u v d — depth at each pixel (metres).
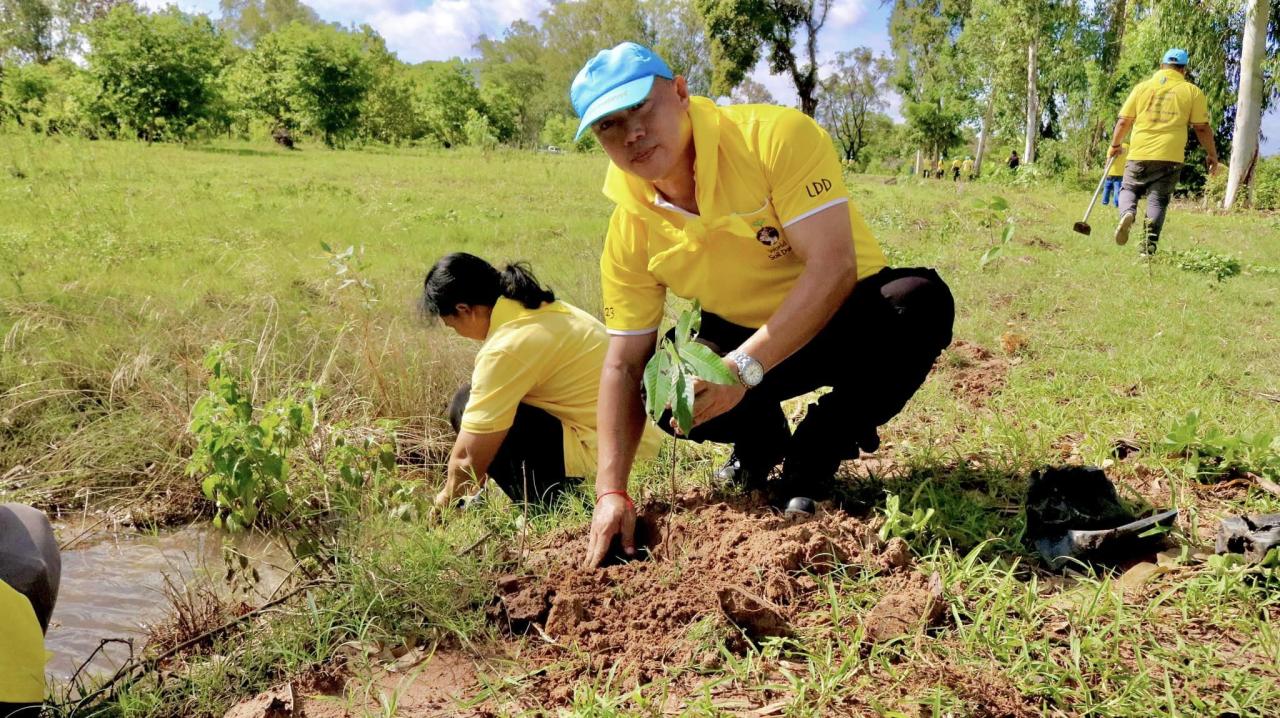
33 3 63.34
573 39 75.88
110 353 4.76
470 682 2.15
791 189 2.33
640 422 2.66
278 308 5.02
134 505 3.80
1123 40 25.31
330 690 2.18
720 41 39.53
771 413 2.87
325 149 29.27
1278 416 3.67
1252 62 15.61
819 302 2.29
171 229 8.62
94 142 18.97
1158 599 2.17
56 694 2.36
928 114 41.66
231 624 2.42
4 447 4.17
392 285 6.09
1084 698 1.89
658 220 2.45
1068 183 20.38
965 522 2.67
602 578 2.39
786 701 1.92
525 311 3.31
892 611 2.14
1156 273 7.03
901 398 2.71
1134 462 3.13
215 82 28.66
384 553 2.65
